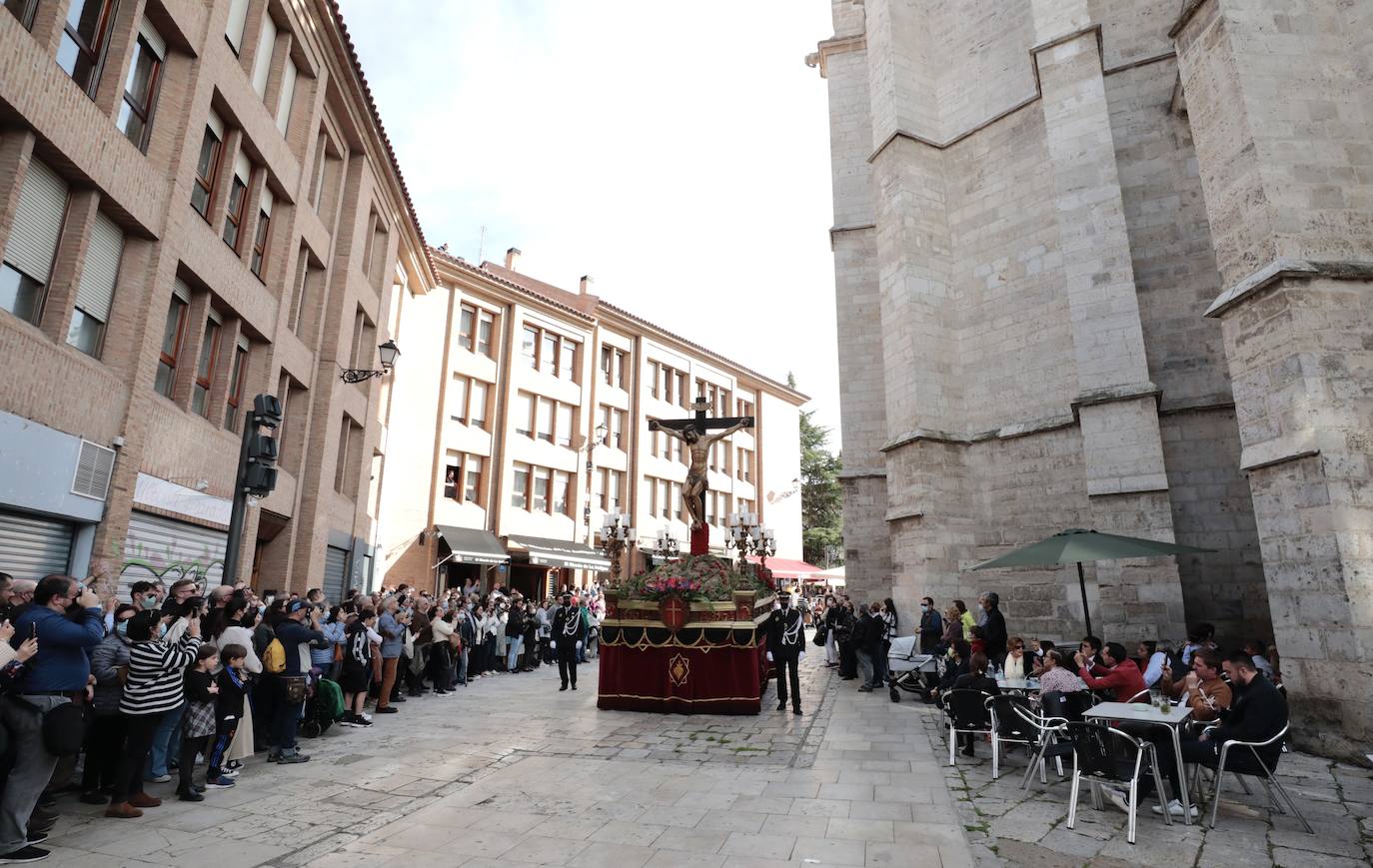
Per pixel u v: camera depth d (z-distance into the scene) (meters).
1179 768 5.72
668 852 5.01
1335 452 7.63
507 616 17.12
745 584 11.72
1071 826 5.54
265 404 8.88
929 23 18.00
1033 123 15.48
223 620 7.62
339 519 19.00
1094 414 12.79
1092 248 13.39
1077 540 8.98
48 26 8.15
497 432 28.81
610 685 11.12
